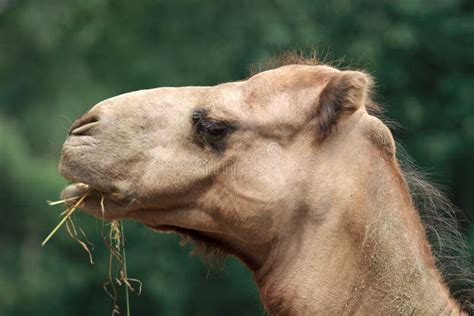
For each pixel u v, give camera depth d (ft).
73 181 46.24
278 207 45.44
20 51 178.09
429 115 115.85
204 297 117.19
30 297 132.26
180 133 46.47
